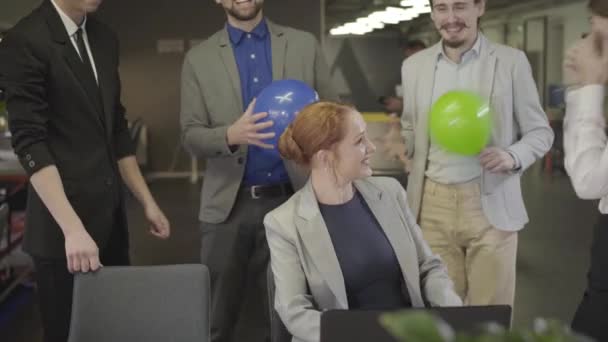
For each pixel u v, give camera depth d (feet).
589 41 5.85
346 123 6.61
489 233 8.74
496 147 8.48
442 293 6.81
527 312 14.03
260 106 8.44
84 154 7.45
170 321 6.42
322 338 4.96
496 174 8.59
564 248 19.26
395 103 25.55
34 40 7.08
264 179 9.29
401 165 15.11
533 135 8.59
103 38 7.84
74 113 7.36
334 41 51.98
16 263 15.16
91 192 7.47
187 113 9.44
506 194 8.69
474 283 8.94
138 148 34.94
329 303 6.55
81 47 7.45
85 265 6.61
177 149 37.11
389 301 6.76
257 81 9.38
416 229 7.21
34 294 15.39
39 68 7.06
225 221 9.44
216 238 9.53
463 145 8.09
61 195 6.96
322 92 9.75
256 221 9.38
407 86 9.23
